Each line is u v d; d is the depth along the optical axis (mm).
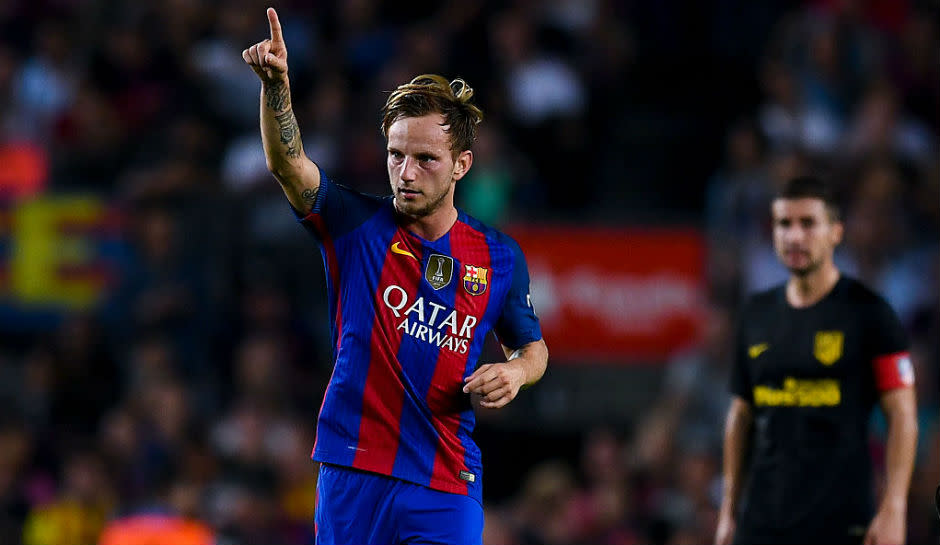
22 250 42312
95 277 41938
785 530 21156
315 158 42844
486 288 17094
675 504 34938
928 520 32031
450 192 16797
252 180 42062
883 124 42906
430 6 49375
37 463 37375
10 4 48656
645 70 50312
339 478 16625
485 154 42250
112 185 43500
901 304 39906
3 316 42156
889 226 40531
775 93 45438
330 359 40375
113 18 48531
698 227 40875
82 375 39094
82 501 34250
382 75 44406
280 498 35562
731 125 48719
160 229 40938
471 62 45844
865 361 21328
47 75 47188
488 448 39906
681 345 40469
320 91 44750
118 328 40938
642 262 40781
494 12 47844
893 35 47719
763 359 21875
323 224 16750
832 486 21047
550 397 40750
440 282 16859
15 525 35281
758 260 40125
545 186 45219
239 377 38375
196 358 39562
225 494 33844
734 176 42531
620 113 48719
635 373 40719
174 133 43688
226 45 45875
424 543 16562
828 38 45531
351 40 47156
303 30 46719
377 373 16641
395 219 16953
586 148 46375
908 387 21188
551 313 40812
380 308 16703
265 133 16109
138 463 35312
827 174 40469
